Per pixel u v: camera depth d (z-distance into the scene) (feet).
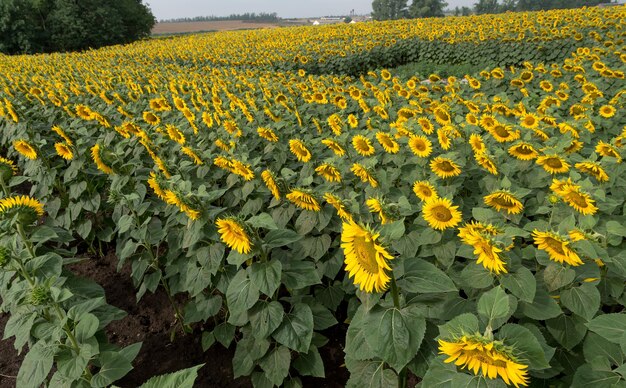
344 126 22.39
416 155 15.87
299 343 10.02
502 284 7.59
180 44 112.57
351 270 7.09
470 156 16.63
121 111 27.99
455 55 72.43
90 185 18.34
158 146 20.42
